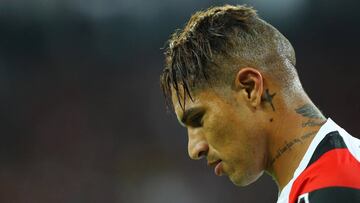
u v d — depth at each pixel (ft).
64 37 145.18
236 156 20.45
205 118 20.59
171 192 135.23
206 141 20.98
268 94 20.11
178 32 22.25
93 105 144.46
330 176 17.93
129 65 146.51
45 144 140.15
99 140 141.38
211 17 21.09
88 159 139.33
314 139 19.56
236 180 20.89
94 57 146.51
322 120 20.31
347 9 143.95
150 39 145.28
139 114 143.64
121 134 142.20
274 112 20.13
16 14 141.90
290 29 143.84
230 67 20.16
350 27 144.66
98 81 146.00
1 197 133.28
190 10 141.18
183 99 20.88
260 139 20.25
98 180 137.28
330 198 17.31
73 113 143.43
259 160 20.45
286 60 20.77
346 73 145.28
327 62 145.69
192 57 20.62
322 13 144.15
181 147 139.33
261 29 20.88
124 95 144.77
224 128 20.33
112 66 146.82
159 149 139.44
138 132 142.31
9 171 136.87
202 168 135.33
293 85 20.52
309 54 145.89
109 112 143.95
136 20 144.15
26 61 144.25
